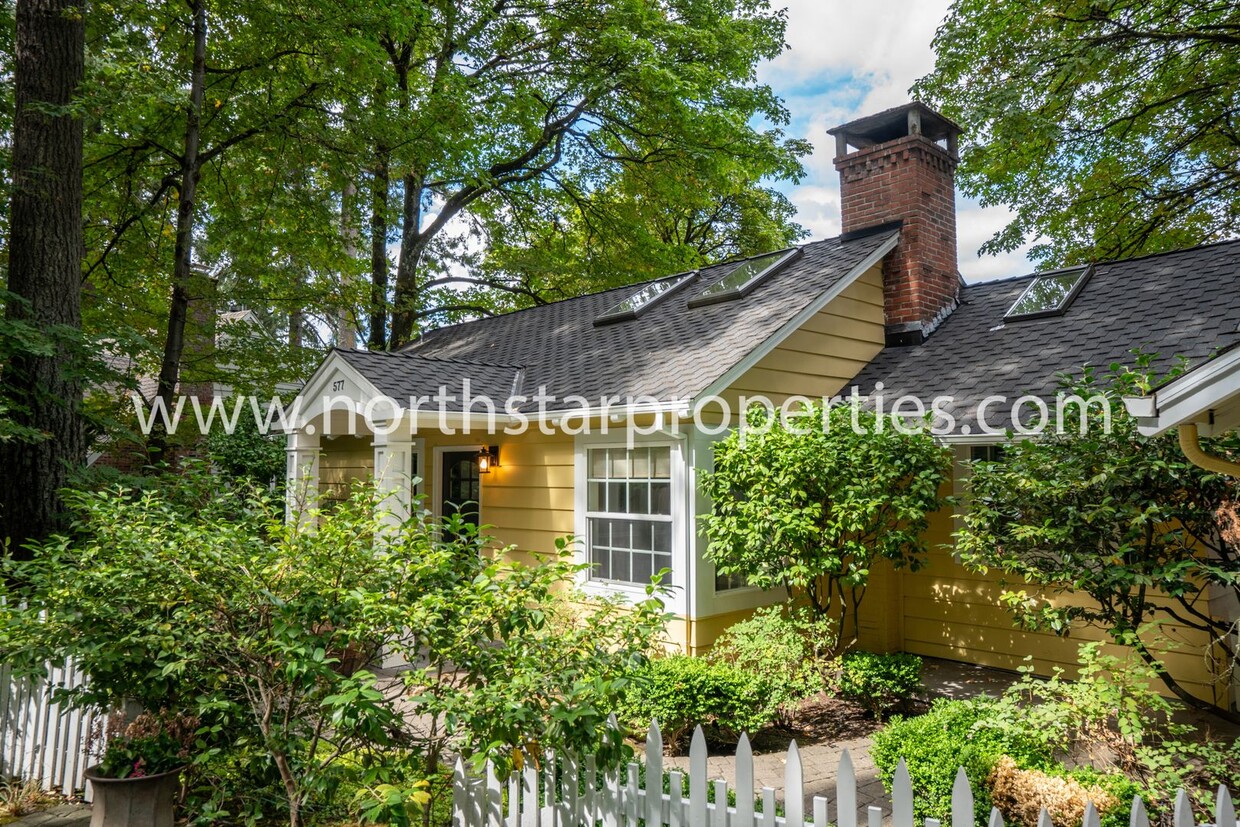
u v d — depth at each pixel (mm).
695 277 11945
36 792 5066
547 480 9398
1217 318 7223
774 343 8117
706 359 8164
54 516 8164
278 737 3900
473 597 3879
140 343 9148
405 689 4293
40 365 8383
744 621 7168
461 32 16047
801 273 9789
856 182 10352
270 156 12211
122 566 4141
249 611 4062
